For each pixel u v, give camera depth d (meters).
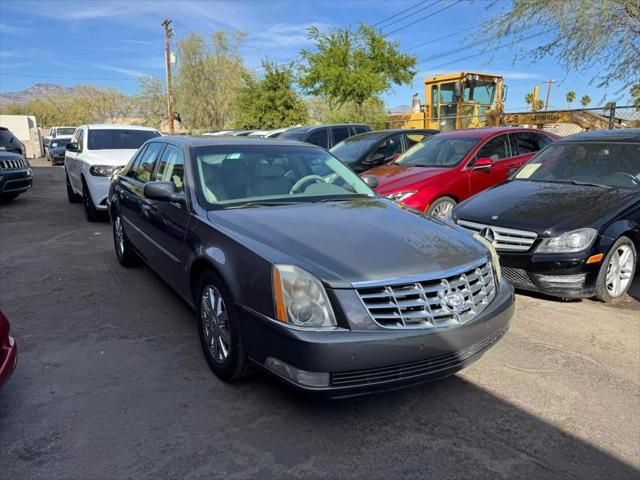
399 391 3.39
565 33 9.81
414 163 8.16
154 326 4.40
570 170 6.09
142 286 5.47
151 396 3.27
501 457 2.73
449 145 8.18
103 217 9.36
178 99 42.44
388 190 7.01
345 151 9.84
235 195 4.07
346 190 4.50
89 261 6.51
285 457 2.70
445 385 3.47
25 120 36.38
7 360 3.02
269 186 4.26
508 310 3.37
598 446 2.84
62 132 34.25
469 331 3.03
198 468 2.61
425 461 2.69
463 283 3.10
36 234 8.21
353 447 2.80
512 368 3.71
